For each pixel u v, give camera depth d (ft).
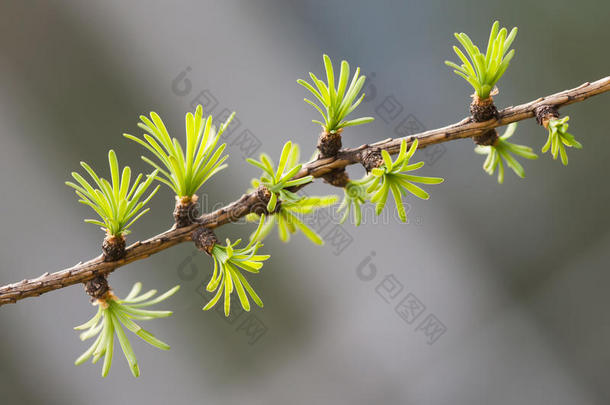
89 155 2.11
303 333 2.21
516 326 2.24
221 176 2.13
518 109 1.70
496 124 1.70
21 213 2.05
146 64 2.16
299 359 2.19
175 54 2.18
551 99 1.69
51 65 2.08
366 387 2.17
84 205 2.10
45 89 2.07
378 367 2.19
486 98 1.69
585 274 2.24
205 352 2.15
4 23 2.01
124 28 2.14
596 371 2.14
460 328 2.25
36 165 2.07
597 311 2.19
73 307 2.08
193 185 1.70
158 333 2.11
